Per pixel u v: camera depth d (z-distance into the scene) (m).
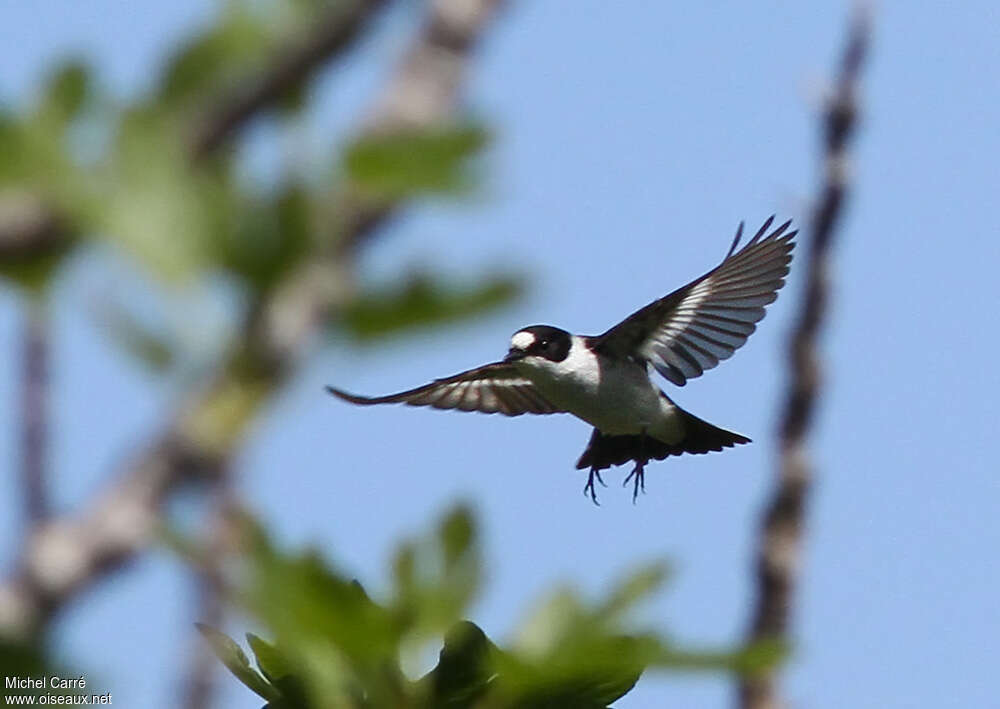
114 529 2.90
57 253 3.13
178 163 3.17
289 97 3.12
